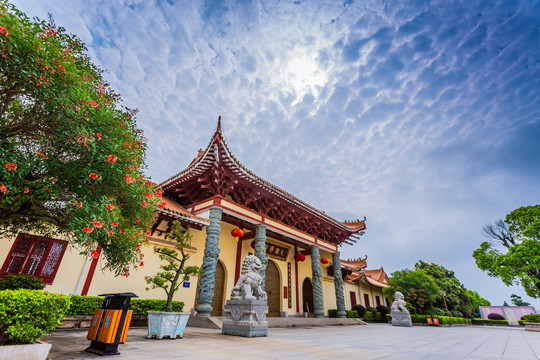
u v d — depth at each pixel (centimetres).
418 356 534
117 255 588
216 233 1276
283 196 1641
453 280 3569
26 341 340
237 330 802
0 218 502
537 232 1995
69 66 422
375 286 3173
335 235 2252
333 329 1330
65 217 504
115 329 446
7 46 358
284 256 2041
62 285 937
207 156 1327
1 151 372
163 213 1160
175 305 1133
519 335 1250
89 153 449
